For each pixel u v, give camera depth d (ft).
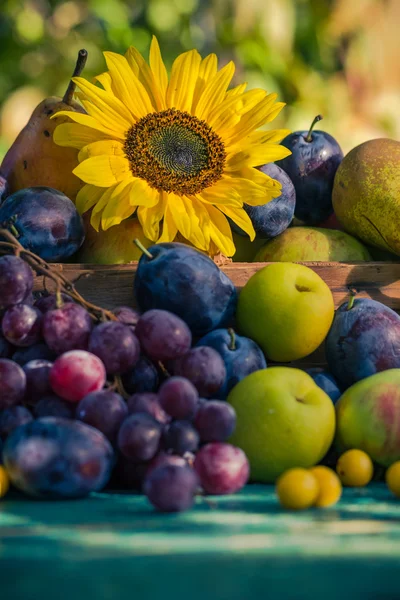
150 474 2.17
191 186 2.75
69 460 2.21
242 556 1.93
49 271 2.46
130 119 2.77
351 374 2.64
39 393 2.37
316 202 2.97
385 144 2.90
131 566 1.91
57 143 2.75
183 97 2.80
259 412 2.41
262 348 2.63
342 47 6.79
